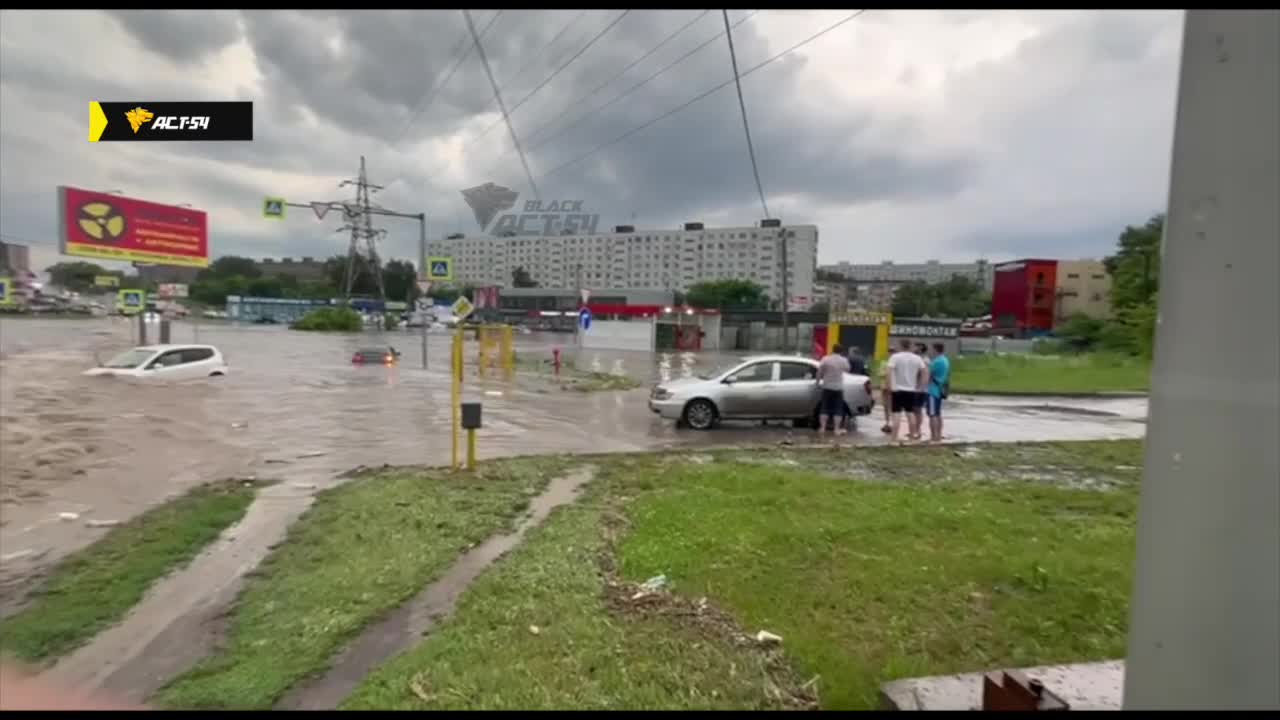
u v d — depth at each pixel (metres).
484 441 11.82
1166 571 1.67
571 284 117.19
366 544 5.79
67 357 26.98
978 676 3.22
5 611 4.57
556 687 3.27
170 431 12.51
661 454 10.30
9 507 7.32
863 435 12.86
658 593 4.52
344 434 12.44
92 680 3.63
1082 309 69.69
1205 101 1.57
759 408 13.47
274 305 86.69
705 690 3.25
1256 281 1.53
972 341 50.53
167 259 38.34
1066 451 10.77
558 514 6.69
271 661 3.75
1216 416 1.59
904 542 5.62
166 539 6.06
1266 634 1.57
